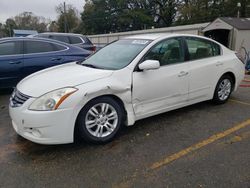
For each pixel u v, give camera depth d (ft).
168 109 13.79
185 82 14.14
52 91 10.36
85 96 10.62
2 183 8.93
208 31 57.57
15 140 12.17
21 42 20.07
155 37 13.93
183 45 14.38
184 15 133.90
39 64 20.38
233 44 50.88
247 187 8.49
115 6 187.83
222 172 9.33
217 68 15.90
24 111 10.28
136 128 13.24
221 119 14.40
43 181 9.00
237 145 11.35
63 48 21.81
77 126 11.00
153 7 173.99
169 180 8.93
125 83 11.80
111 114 11.71
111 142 11.77
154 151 10.93
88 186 8.70
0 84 19.38
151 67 12.03
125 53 13.35
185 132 12.76
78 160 10.28
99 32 199.72
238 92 20.53
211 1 125.90
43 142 10.24
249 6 113.19
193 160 10.18
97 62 13.71
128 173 9.37
